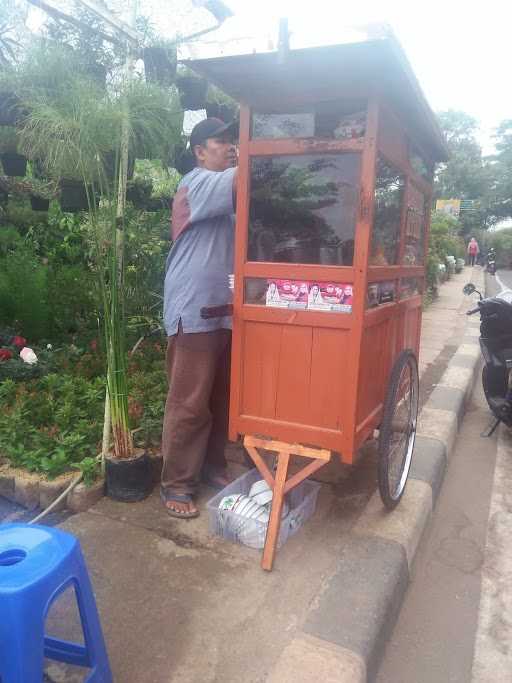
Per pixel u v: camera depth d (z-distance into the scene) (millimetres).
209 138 2920
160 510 3037
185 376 2889
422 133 3016
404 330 3379
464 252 32062
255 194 2555
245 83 2418
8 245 6461
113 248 2848
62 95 3053
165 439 2990
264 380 2650
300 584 2484
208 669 2023
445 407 4957
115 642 2141
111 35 3781
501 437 4863
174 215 2883
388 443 2838
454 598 2750
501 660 2371
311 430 2588
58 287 5445
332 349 2506
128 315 4609
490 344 4832
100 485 3104
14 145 4379
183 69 4133
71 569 1625
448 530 3369
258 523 2697
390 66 2137
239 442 3920
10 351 4656
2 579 1481
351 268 2408
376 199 2498
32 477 3117
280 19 2055
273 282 2557
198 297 2807
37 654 1483
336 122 2385
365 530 2904
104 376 4363
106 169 3520
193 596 2395
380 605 2348
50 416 3668
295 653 2053
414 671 2297
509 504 3697
